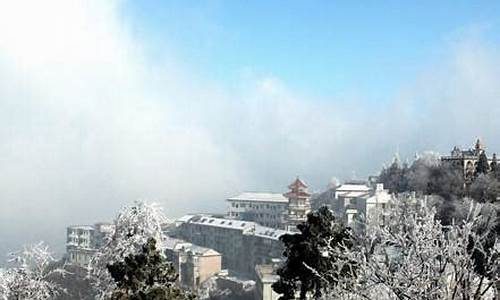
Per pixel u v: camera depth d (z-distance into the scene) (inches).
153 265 786.8
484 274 503.2
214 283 3934.5
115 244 1163.9
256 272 3612.2
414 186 3993.6
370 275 521.7
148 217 1156.5
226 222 4909.0
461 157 4077.3
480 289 507.2
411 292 500.1
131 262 781.3
